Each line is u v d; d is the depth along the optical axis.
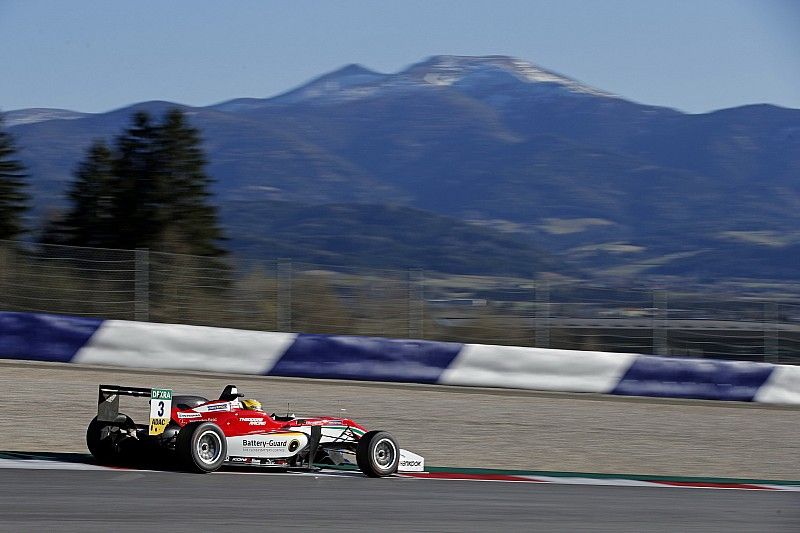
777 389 54.50
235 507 21.47
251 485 24.62
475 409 44.34
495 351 51.66
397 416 41.03
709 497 28.64
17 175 74.44
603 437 40.62
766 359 56.50
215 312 52.00
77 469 25.62
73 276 50.78
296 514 21.19
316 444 27.97
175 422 26.23
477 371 51.34
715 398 53.75
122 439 26.67
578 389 52.31
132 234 73.19
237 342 48.72
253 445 26.66
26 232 72.38
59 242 72.25
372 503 23.30
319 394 44.69
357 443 28.30
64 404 38.09
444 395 47.59
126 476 24.78
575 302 55.88
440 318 54.22
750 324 56.84
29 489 22.23
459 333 54.22
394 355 50.38
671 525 23.16
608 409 47.72
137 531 18.50
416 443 36.12
